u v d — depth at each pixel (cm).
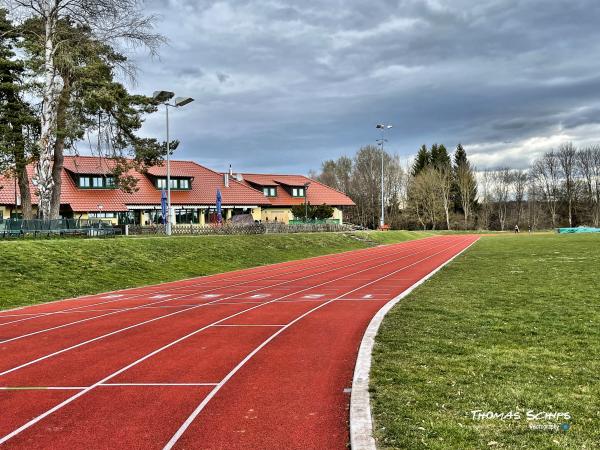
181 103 3803
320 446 561
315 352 981
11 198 4716
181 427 628
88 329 1282
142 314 1491
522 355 862
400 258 3709
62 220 3169
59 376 870
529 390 680
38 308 1692
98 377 855
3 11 3017
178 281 2508
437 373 768
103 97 3011
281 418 647
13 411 702
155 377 845
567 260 2895
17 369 923
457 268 2638
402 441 529
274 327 1238
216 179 6394
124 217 5256
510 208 12694
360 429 564
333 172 12406
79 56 3055
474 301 1460
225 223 4716
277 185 7388
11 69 3066
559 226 11488
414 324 1145
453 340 982
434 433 547
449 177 11569
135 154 3616
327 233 5375
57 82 2998
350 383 784
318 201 7531
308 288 2061
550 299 1466
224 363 921
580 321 1131
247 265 3300
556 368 780
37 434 619
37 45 2859
